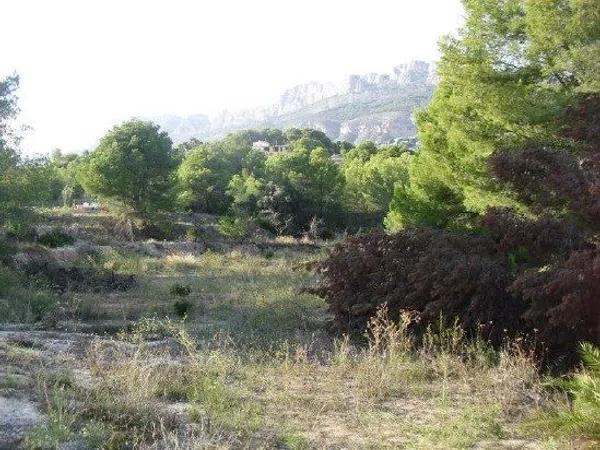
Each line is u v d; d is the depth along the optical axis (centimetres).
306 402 627
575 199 823
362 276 1006
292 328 1091
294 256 3350
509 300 846
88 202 6806
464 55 1487
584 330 732
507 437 542
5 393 527
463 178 1678
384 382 690
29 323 1092
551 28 1297
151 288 1736
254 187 5688
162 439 484
